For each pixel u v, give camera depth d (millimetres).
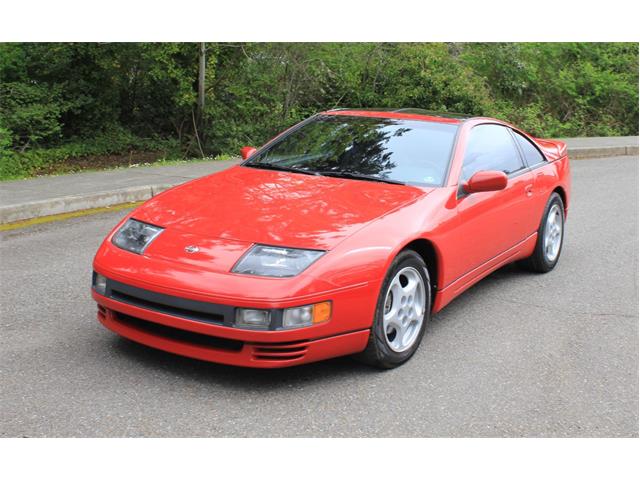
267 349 3633
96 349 4191
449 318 5145
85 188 9008
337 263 3746
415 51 17781
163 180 9938
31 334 4387
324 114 5648
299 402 3686
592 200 10211
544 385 4070
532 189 5836
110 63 16031
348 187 4543
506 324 5062
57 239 6875
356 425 3482
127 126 17938
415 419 3578
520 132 6133
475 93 18281
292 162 5035
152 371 3934
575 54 24281
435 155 4906
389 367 4145
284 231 3912
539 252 6199
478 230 4910
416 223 4230
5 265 5891
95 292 4023
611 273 6512
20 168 14273
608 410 3799
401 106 17859
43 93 16031
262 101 17719
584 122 22438
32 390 3645
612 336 4922
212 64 17156
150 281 3721
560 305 5547
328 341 3752
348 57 18094
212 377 3904
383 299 3971
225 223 4023
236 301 3553
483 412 3697
